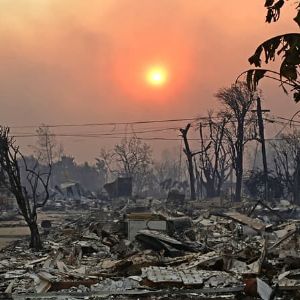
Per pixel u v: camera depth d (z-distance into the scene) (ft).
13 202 172.55
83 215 153.17
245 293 38.60
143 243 62.34
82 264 55.77
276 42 27.27
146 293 39.17
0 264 55.62
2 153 73.56
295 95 28.27
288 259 47.91
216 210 140.46
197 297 38.19
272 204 143.74
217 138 213.05
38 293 39.99
